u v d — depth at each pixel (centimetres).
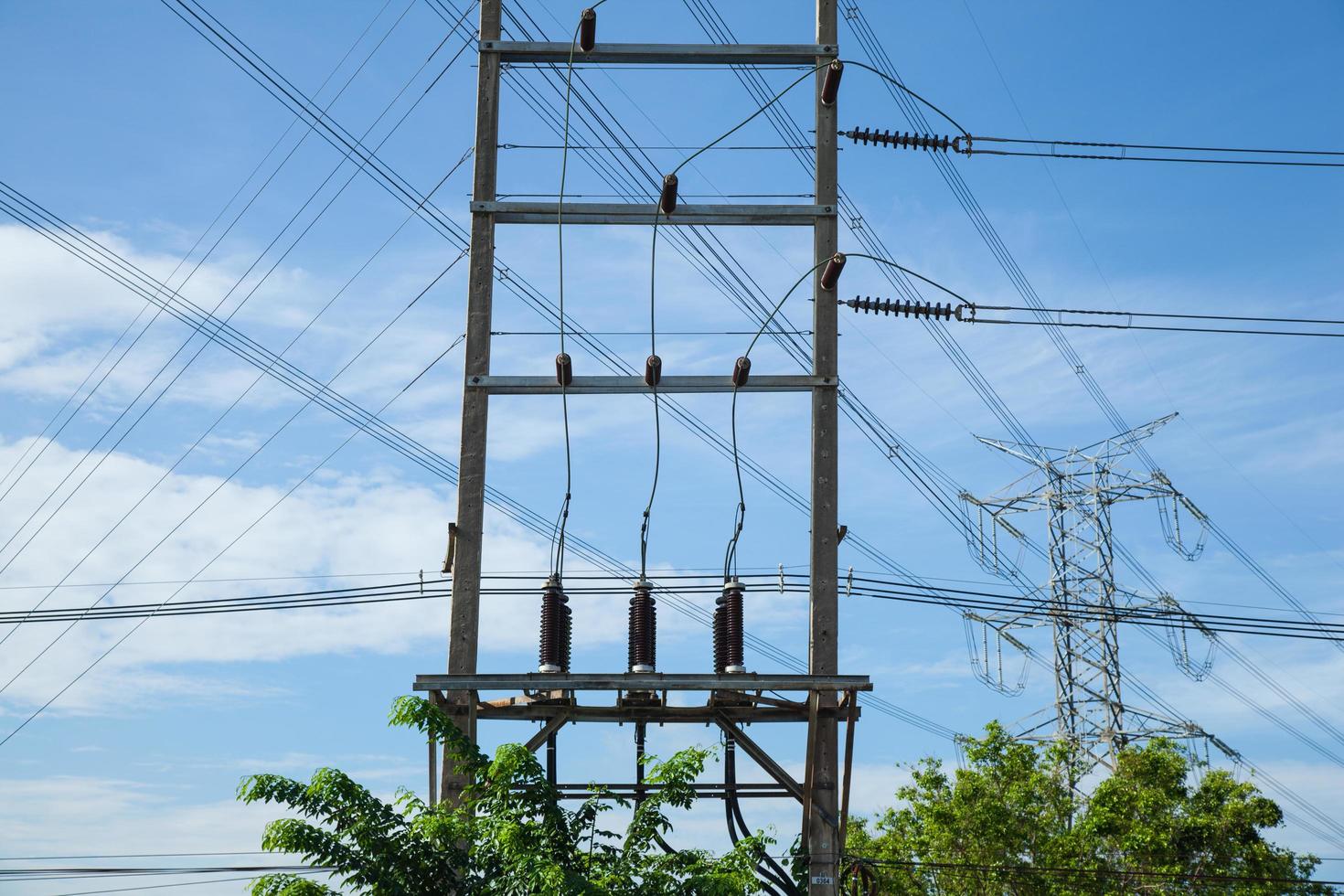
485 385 1516
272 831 1210
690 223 1567
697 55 1598
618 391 1520
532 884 1189
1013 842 3188
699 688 1425
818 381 1530
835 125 1602
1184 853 3234
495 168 1577
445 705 1432
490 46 1597
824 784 1446
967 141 2003
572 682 1414
